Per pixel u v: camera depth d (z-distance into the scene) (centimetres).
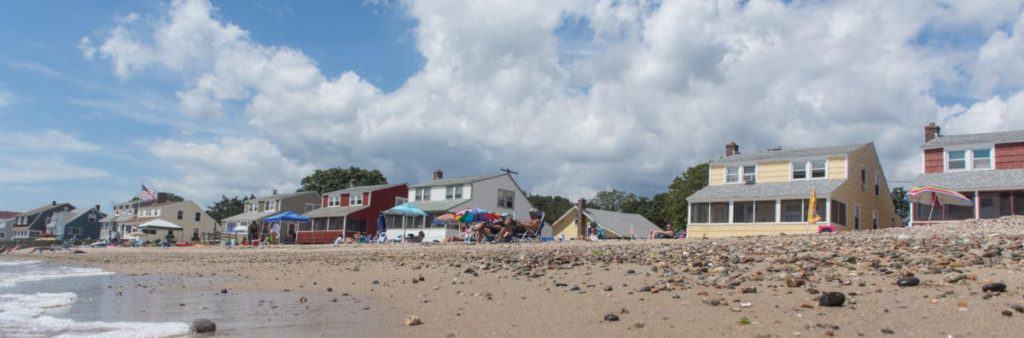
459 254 1855
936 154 3238
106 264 2408
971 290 665
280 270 1647
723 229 3506
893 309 601
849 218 3391
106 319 784
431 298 887
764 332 550
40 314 842
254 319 754
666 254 1342
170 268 1969
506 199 5388
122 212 9231
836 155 3441
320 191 8675
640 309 689
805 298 683
